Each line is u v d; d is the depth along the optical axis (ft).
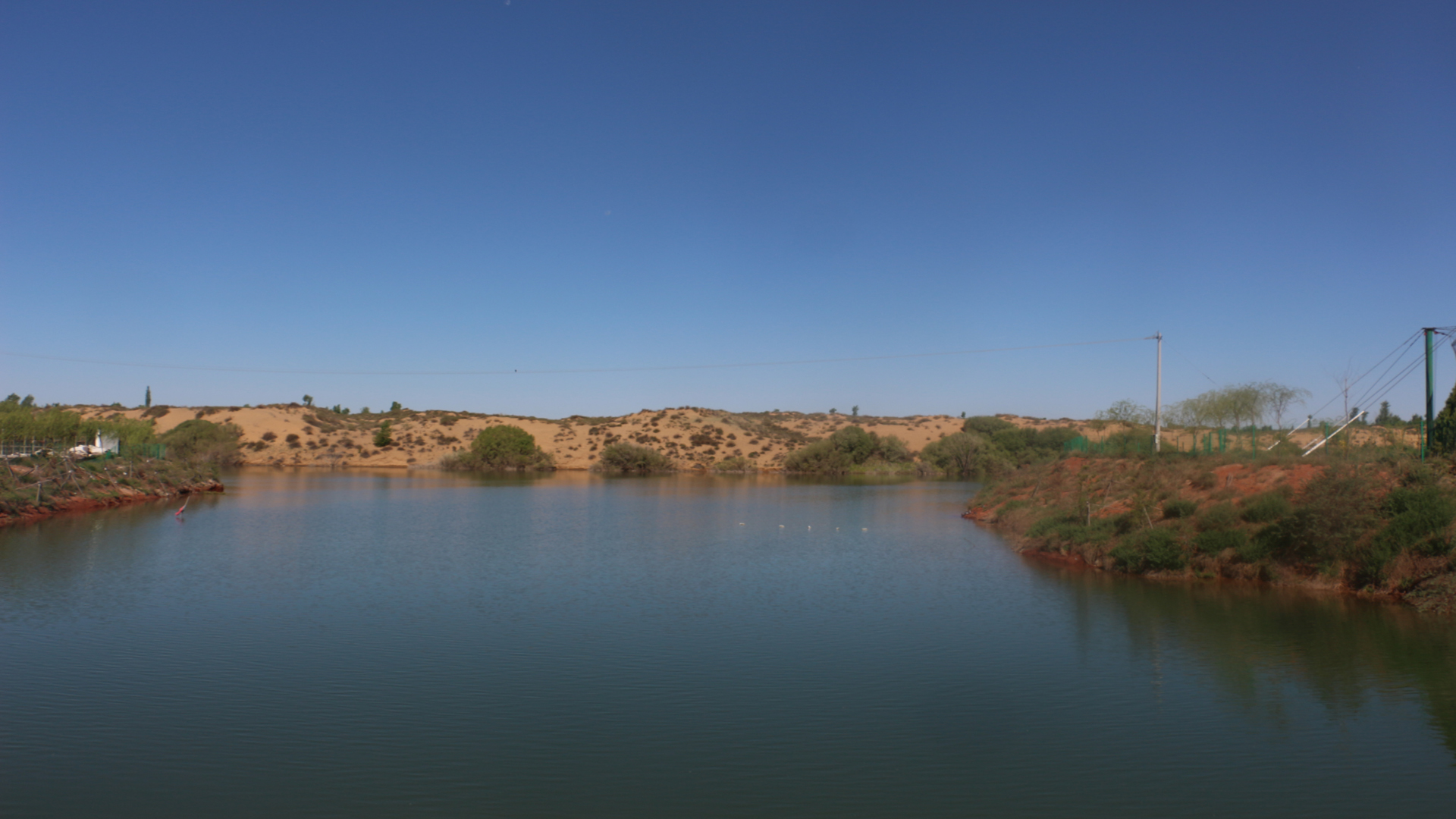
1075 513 112.37
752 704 45.88
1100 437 172.24
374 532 128.16
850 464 360.28
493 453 364.58
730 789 34.99
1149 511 97.91
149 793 34.12
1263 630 62.59
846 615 68.49
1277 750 39.45
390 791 34.47
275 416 430.20
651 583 83.56
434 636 60.64
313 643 58.44
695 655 55.88
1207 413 160.45
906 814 32.68
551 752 38.91
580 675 51.13
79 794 33.99
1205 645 58.29
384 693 47.34
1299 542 80.74
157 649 56.34
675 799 33.88
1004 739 40.73
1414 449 87.61
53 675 50.29
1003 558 103.14
